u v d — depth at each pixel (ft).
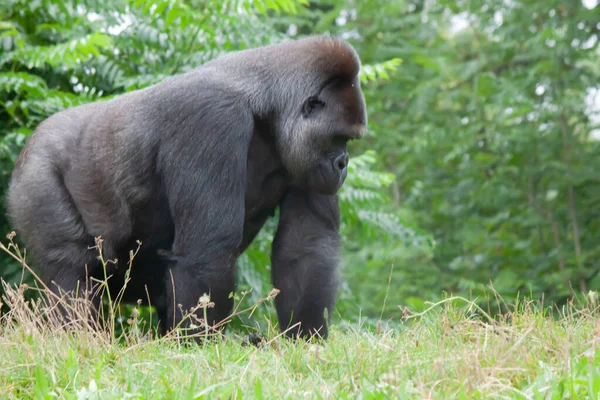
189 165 27.50
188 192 27.45
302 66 29.37
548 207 71.82
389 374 19.11
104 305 38.06
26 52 40.91
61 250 30.60
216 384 19.26
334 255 30.17
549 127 72.79
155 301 33.01
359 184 47.67
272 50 29.91
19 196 31.14
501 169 73.00
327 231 30.48
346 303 46.88
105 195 30.09
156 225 29.89
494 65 79.15
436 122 78.95
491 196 71.82
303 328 29.09
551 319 24.68
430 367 20.68
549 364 20.97
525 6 71.97
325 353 22.89
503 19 73.51
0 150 39.60
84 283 30.73
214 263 27.17
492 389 19.19
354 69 29.40
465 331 24.31
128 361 22.13
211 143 27.45
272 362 22.09
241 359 22.85
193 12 42.86
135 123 29.12
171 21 42.32
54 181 30.73
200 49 45.21
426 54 75.20
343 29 74.59
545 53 70.64
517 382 19.79
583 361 19.95
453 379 19.58
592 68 77.36
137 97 30.01
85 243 30.66
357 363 21.35
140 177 29.04
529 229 74.74
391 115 76.79
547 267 68.13
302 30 77.41
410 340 23.91
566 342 21.15
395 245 67.87
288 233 30.45
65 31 44.83
